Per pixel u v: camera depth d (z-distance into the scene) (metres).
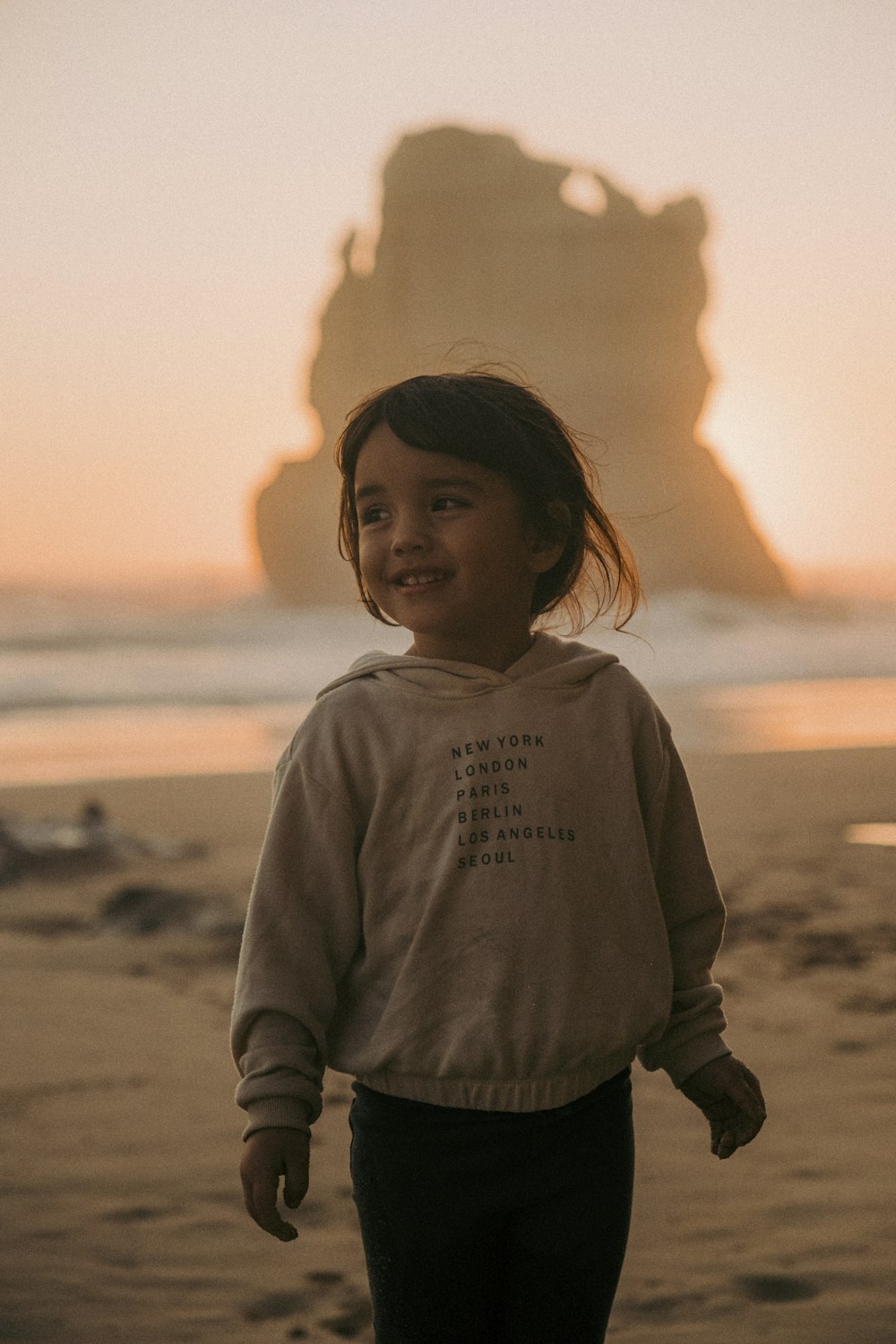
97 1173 3.39
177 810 11.22
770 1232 2.94
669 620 52.84
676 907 1.71
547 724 1.59
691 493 96.94
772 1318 2.55
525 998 1.50
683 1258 2.82
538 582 1.75
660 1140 3.55
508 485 1.61
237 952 6.08
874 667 30.62
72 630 43.91
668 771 1.68
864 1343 2.44
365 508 1.65
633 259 97.62
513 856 1.54
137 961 5.97
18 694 25.09
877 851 8.41
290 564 103.31
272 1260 2.89
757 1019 4.66
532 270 97.25
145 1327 2.58
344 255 104.75
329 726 1.61
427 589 1.60
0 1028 4.83
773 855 8.32
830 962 5.48
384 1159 1.53
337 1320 2.62
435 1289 1.50
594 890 1.56
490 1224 1.50
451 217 99.19
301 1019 1.54
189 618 55.88
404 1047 1.51
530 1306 1.49
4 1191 3.27
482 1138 1.50
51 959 6.02
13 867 8.13
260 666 32.12
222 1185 3.31
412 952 1.53
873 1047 4.30
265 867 1.59
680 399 98.44
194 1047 4.57
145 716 21.70
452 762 1.56
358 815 1.59
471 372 1.90
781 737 16.53
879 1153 3.38
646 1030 1.57
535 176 100.06
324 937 1.59
